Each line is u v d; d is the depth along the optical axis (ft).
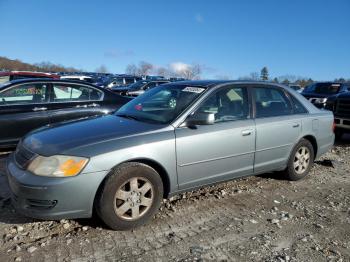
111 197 12.17
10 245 11.62
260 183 18.24
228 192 16.76
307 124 18.47
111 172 12.21
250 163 16.17
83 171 11.73
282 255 11.53
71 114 24.62
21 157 12.65
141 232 12.70
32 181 11.50
